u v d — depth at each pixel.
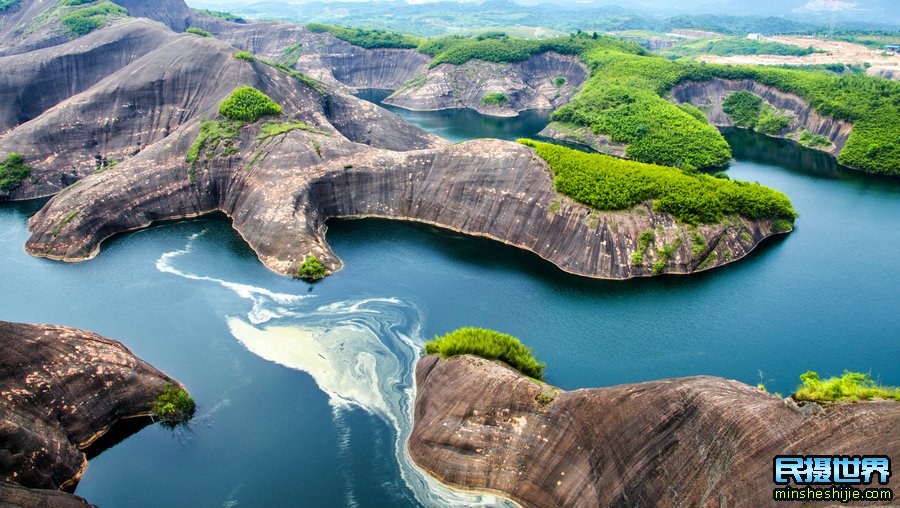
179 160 115.25
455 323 75.75
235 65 138.62
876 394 36.66
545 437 51.31
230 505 50.50
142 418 59.75
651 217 90.94
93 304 80.94
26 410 53.12
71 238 97.25
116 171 111.19
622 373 65.50
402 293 83.44
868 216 113.44
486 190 103.56
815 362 67.00
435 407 56.97
